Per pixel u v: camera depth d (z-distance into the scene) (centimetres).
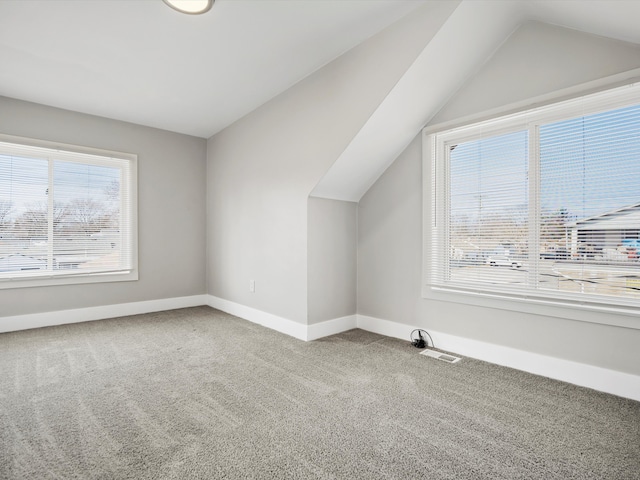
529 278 225
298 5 201
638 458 140
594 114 200
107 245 373
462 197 260
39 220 333
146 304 396
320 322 303
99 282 364
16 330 318
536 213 222
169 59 258
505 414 174
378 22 223
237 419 168
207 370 229
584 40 198
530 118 224
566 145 210
